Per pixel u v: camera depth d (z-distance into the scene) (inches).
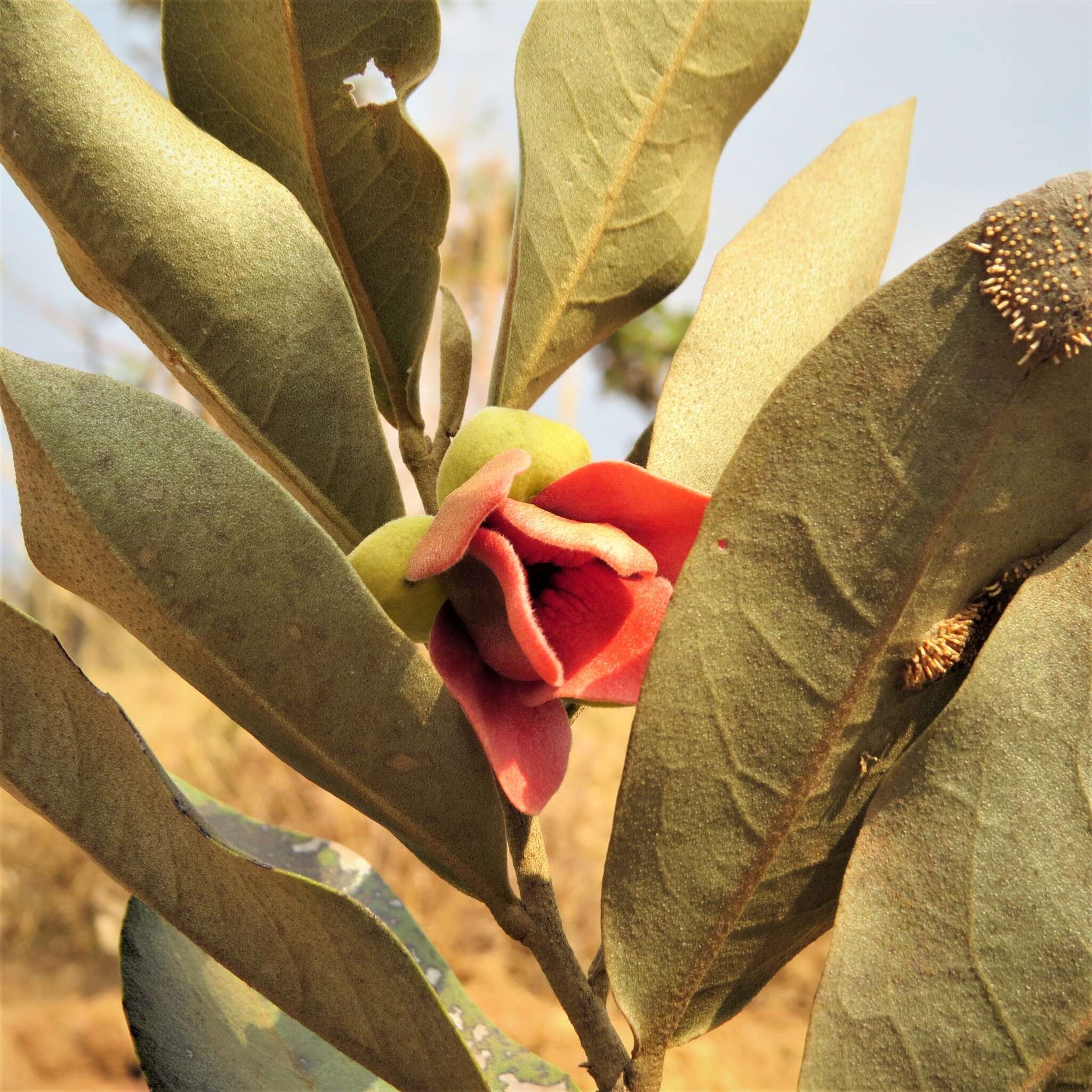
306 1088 8.8
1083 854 7.2
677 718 7.4
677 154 9.5
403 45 8.7
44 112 7.9
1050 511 7.4
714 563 7.4
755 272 9.2
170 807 7.1
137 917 8.8
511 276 9.1
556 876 47.8
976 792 7.3
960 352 7.3
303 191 9.0
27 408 6.9
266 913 7.1
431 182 8.8
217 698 7.5
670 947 7.5
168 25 8.8
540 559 7.5
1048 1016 7.1
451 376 8.9
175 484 7.1
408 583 7.5
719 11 9.5
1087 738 7.3
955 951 7.2
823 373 7.4
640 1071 7.6
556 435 7.7
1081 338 7.1
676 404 8.9
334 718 7.4
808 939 7.9
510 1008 43.3
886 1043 7.1
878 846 7.4
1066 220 7.2
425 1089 7.3
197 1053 8.6
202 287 8.1
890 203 9.5
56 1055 43.3
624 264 9.3
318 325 8.3
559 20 9.3
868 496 7.4
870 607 7.4
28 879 52.2
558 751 7.3
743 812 7.5
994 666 7.4
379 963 7.0
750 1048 42.9
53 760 7.2
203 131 8.5
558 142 9.2
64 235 8.1
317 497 8.4
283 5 8.6
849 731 7.5
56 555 7.1
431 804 7.7
